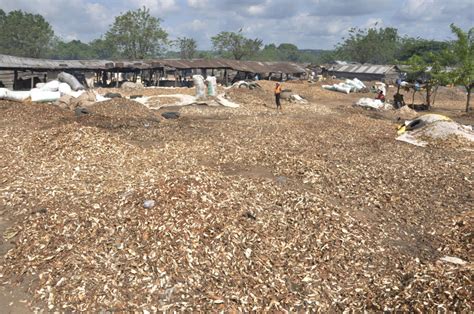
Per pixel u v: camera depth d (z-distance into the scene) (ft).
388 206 28.63
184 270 19.19
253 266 19.97
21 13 219.82
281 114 71.20
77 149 37.06
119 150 37.99
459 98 128.88
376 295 18.17
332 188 31.60
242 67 148.97
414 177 34.76
